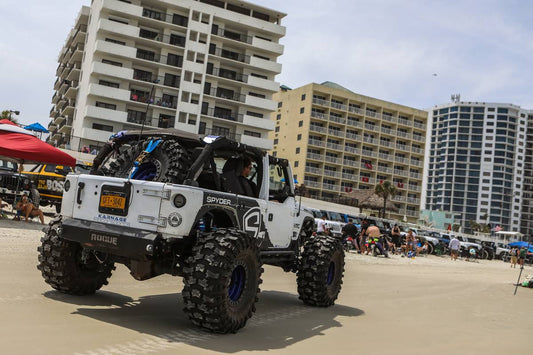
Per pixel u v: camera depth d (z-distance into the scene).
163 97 63.09
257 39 69.25
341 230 25.33
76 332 4.24
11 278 6.40
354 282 11.36
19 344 3.71
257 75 70.88
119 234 4.81
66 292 5.89
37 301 5.27
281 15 72.44
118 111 58.41
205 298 4.64
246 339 4.78
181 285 7.90
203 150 5.23
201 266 4.66
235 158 6.07
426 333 6.14
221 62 68.19
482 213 179.88
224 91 68.56
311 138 89.31
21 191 16.48
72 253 5.61
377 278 12.84
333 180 90.50
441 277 15.68
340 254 7.68
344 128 90.75
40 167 18.30
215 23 67.62
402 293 10.20
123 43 61.28
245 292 5.11
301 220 7.25
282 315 6.38
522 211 185.75
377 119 93.94
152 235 4.74
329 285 7.55
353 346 5.02
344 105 90.62
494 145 181.12
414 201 97.19
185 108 63.53
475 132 183.62
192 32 65.56
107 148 5.79
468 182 182.38
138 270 5.04
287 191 6.82
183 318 5.39
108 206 5.05
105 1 59.16
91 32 65.00
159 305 6.02
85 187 5.25
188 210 4.81
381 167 94.31
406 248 27.02
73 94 69.62
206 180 5.63
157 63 62.28
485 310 8.87
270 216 6.24
